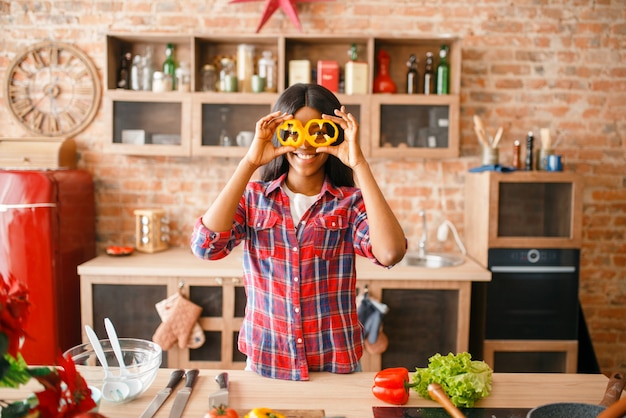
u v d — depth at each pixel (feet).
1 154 9.79
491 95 10.68
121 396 3.85
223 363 9.11
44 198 8.96
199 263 9.32
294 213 4.99
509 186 9.24
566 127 10.71
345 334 4.85
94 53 10.61
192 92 9.74
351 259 4.99
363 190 4.49
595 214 10.84
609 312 10.98
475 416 3.76
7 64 10.62
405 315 8.95
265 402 3.98
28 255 8.91
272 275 4.84
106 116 9.75
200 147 9.76
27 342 8.95
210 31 10.59
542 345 9.30
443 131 9.76
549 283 9.28
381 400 4.03
